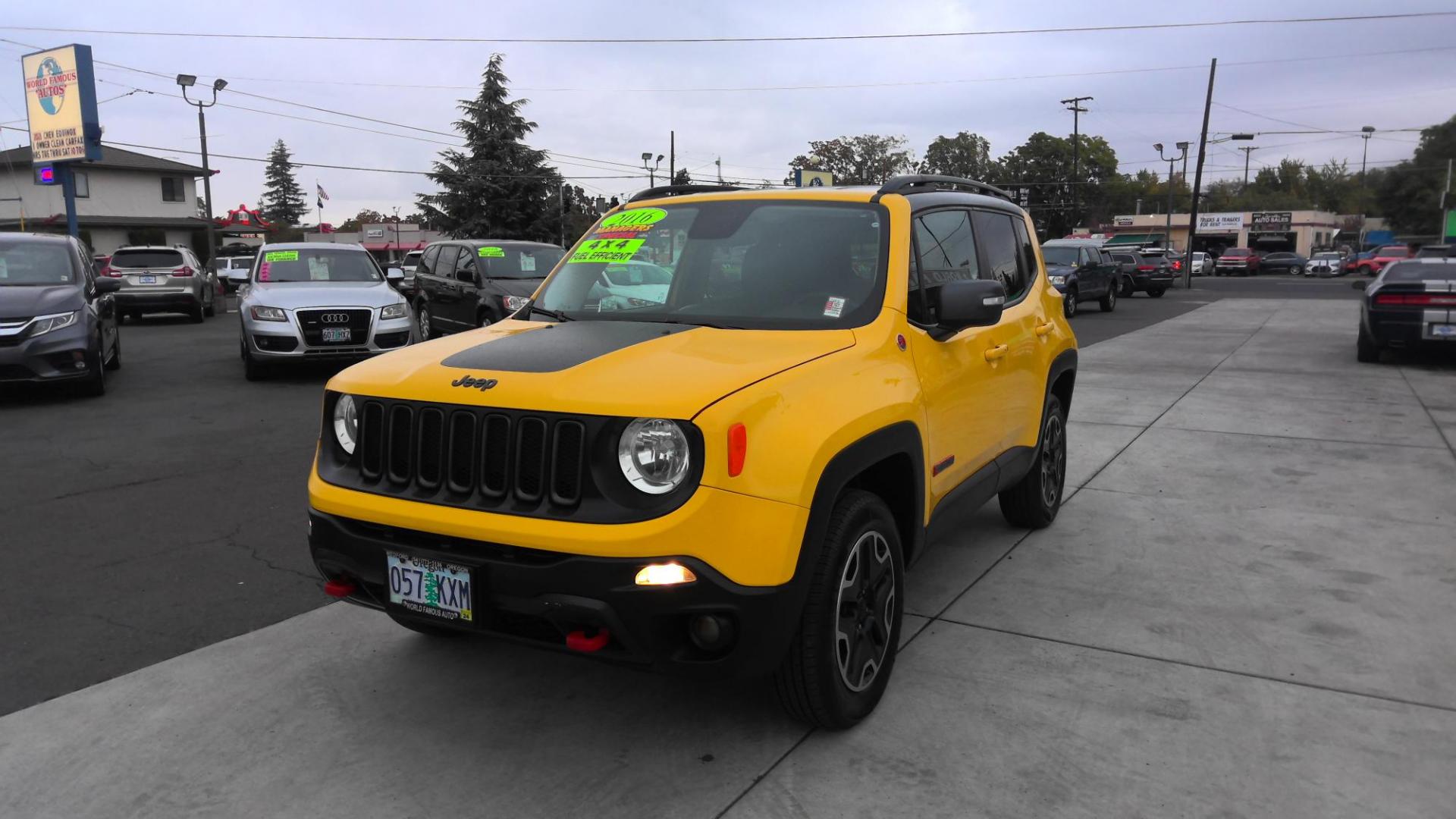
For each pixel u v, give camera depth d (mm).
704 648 2719
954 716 3270
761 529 2654
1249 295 32844
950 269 4066
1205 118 40375
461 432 2838
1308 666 3635
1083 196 84625
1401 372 11906
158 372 12164
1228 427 8391
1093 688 3469
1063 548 5086
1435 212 72875
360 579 3041
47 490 6273
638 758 3023
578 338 3260
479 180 53250
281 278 11758
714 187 4484
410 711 3334
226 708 3369
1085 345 15562
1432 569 4699
